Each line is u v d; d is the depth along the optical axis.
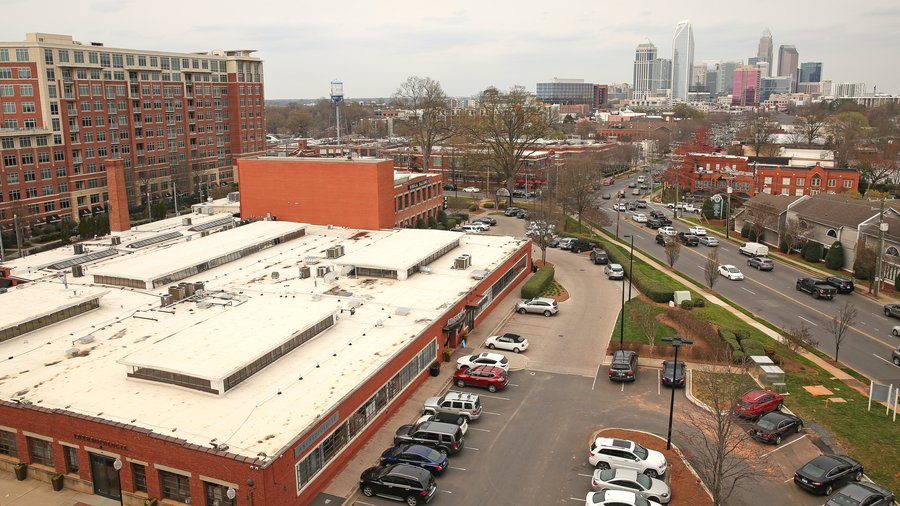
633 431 38.53
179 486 30.81
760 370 45.34
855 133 179.62
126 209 74.19
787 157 148.88
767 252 83.50
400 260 60.09
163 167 129.88
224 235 69.81
